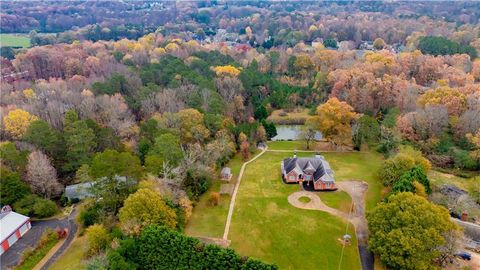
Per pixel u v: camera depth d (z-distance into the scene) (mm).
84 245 57250
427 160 76750
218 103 99438
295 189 73312
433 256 48750
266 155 91438
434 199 63000
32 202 65125
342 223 62062
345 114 90438
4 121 83750
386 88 106250
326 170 73812
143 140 80000
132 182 64562
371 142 92625
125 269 47000
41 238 57906
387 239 50750
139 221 52625
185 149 82375
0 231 58250
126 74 118375
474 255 53375
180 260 49062
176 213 59094
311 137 95562
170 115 87562
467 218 60719
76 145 74500
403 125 87250
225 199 70188
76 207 68625
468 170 78875
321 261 53844
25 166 69312
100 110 94688
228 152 85438
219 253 47312
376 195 70312
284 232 60062
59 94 103375
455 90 94188
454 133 86750
